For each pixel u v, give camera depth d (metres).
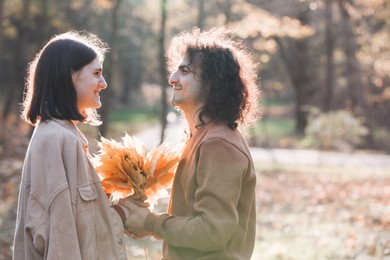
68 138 2.90
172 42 3.16
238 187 2.80
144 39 42.66
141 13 29.66
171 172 3.16
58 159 2.84
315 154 21.44
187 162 2.99
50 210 2.81
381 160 20.03
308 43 32.97
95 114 3.33
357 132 22.42
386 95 23.72
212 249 2.81
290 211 9.75
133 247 6.91
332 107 33.81
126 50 43.09
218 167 2.79
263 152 22.14
